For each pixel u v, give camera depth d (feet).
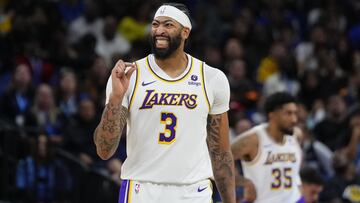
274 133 54.08
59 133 74.33
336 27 107.76
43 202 67.62
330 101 85.87
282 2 110.73
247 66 96.27
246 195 53.78
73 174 68.33
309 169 57.41
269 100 54.03
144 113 37.58
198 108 37.83
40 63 85.97
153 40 37.78
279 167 54.24
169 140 37.50
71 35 94.07
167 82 37.83
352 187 74.13
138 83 37.76
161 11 37.83
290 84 95.91
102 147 37.24
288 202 54.34
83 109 73.67
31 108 74.74
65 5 97.86
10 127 66.54
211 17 102.06
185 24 37.96
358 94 95.40
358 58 104.12
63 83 79.41
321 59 97.91
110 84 37.99
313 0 111.75
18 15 91.56
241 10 107.04
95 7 94.43
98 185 67.92
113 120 36.40
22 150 67.51
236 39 99.55
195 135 37.83
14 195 66.49
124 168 38.47
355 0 112.98
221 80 38.63
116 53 86.84
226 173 39.60
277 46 98.73
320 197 73.51
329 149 83.82
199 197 37.78
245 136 53.88
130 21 95.35
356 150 82.12
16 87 75.66
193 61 38.63
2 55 86.28
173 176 37.55
